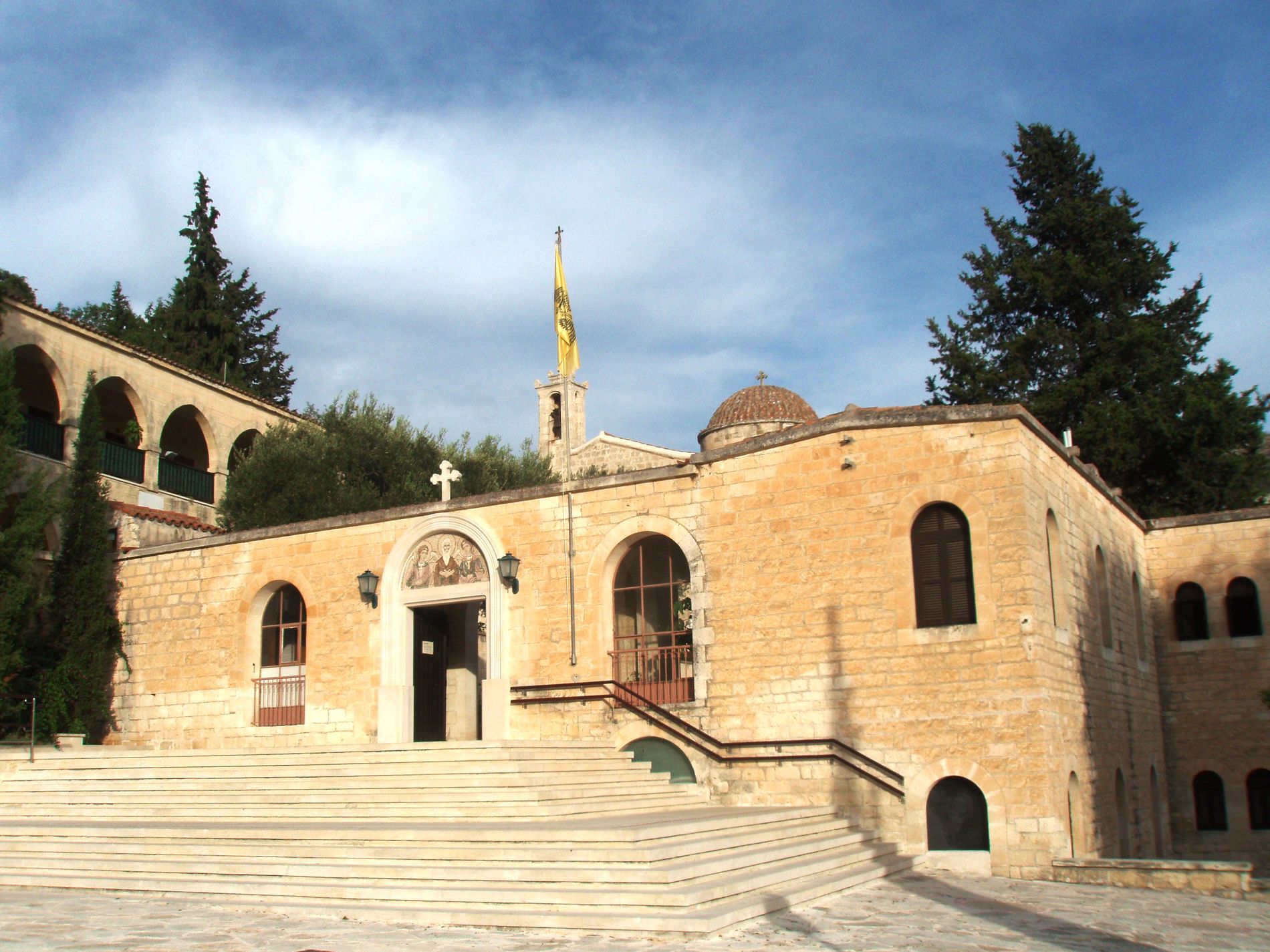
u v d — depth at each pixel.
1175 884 15.94
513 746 18.66
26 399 35.09
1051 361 40.31
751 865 14.38
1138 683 26.03
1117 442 36.81
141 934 11.45
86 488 27.53
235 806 17.97
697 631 21.12
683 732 20.77
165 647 26.81
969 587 19.00
